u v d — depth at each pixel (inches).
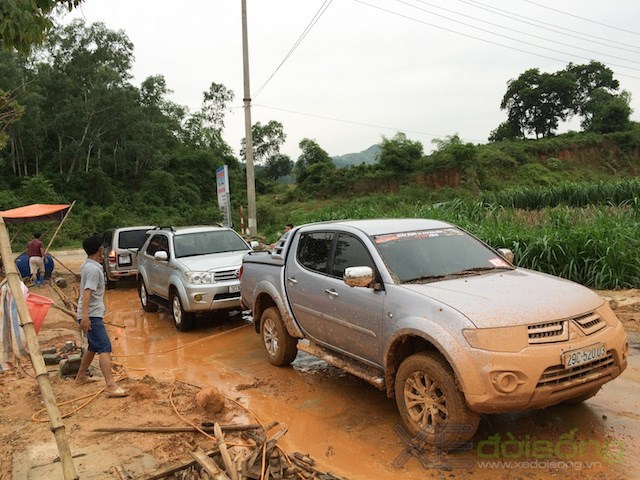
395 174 2240.4
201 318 404.8
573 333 155.0
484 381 147.2
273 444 161.6
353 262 210.2
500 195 856.3
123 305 499.2
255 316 279.9
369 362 197.8
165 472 151.0
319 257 232.5
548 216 533.3
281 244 295.0
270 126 3238.2
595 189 804.0
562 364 149.7
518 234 436.5
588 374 156.4
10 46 209.3
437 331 158.2
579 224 448.1
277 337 261.3
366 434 183.5
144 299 452.4
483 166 2363.4
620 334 166.1
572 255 395.2
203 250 398.3
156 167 2426.2
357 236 213.5
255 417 201.5
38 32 206.4
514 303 161.2
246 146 750.5
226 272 353.4
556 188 857.5
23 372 263.0
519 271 204.7
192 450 161.3
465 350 150.8
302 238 250.4
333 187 2244.1
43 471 158.1
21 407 215.8
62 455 123.0
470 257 210.5
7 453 173.2
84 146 2210.9
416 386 168.1
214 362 285.1
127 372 268.2
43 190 1831.9
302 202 2226.9
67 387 236.7
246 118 748.0
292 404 216.1
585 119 3201.3
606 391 205.6
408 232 217.0
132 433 184.5
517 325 151.6
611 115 2987.2
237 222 1585.9
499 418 186.7
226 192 714.8
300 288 236.5
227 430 183.5
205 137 2918.3
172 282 364.5
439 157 2246.6
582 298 170.4
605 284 380.8
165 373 269.6
